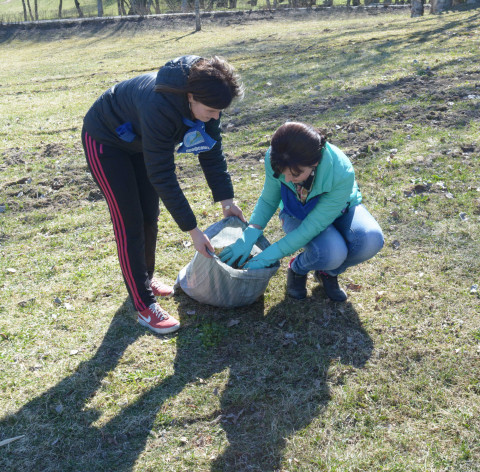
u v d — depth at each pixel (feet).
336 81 26.68
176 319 10.53
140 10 100.89
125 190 8.99
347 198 9.02
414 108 20.77
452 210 13.70
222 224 10.54
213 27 75.51
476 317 10.09
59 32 79.25
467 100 20.80
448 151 16.76
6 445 8.03
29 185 17.60
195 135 8.07
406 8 80.28
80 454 7.86
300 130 7.75
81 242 13.99
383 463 7.44
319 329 10.05
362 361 9.27
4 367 9.52
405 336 9.77
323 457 7.56
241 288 9.94
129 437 8.12
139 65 44.91
